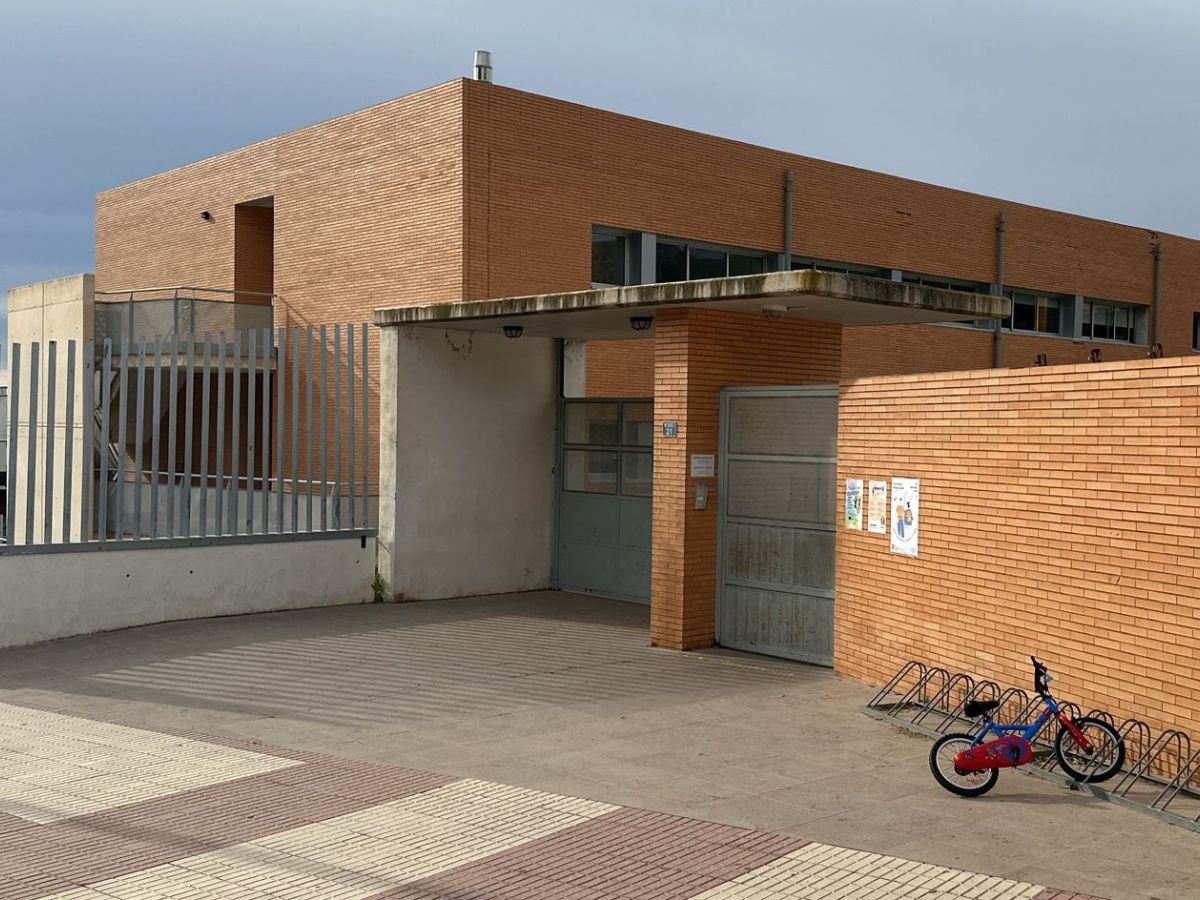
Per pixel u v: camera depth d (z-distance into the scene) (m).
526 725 9.14
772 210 23.39
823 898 5.55
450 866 5.96
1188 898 5.61
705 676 11.13
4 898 5.49
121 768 7.86
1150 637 7.65
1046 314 29.84
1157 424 7.62
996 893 5.63
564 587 17.11
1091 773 7.55
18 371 12.39
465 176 18.50
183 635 12.84
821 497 11.68
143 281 26.97
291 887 5.66
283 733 8.90
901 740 8.72
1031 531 8.75
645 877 5.81
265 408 14.60
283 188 22.31
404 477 15.57
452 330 16.03
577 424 17.00
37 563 12.30
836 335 13.46
